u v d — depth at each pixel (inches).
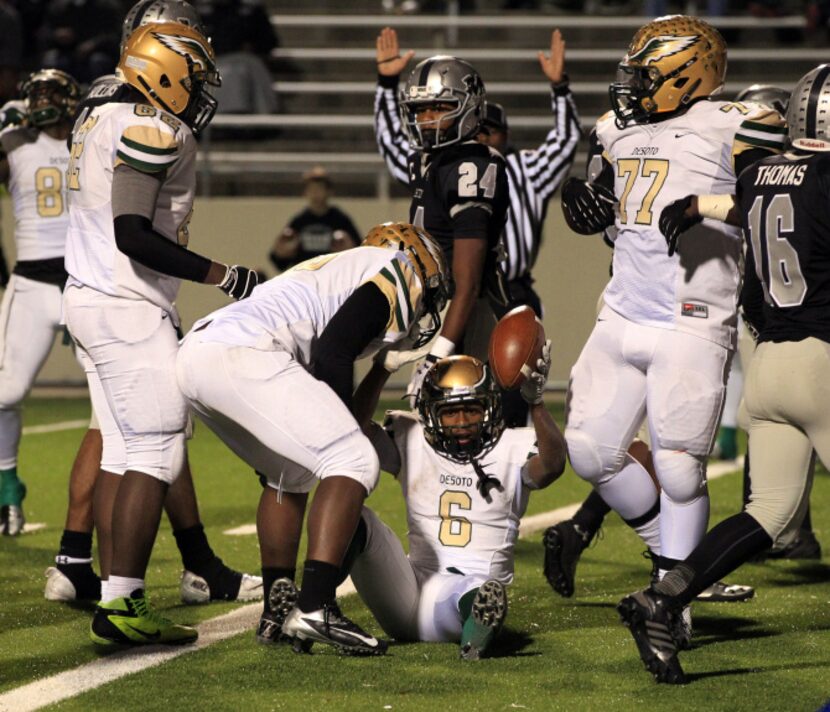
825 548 745.6
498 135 725.3
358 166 1788.9
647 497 565.6
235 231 1593.3
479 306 611.2
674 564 540.1
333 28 2003.0
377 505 877.2
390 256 492.7
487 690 459.2
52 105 776.3
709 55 536.1
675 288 532.4
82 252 520.4
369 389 513.7
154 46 513.7
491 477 516.4
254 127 1824.6
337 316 480.1
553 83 775.1
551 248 1551.4
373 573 500.1
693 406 531.8
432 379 514.9
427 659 497.7
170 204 516.4
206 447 1150.3
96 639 519.5
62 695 456.8
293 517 508.7
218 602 609.3
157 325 514.3
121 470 535.5
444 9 2070.6
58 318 785.6
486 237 586.9
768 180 500.4
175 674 480.1
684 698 451.8
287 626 475.5
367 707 439.8
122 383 510.9
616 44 1961.1
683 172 531.2
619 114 546.3
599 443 553.0
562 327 1552.7
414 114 592.7
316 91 1916.8
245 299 495.5
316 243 1455.5
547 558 609.3
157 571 676.1
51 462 1045.8
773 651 519.8
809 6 1950.1
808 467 504.1
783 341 497.7
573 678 475.5
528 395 490.3
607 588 640.4
